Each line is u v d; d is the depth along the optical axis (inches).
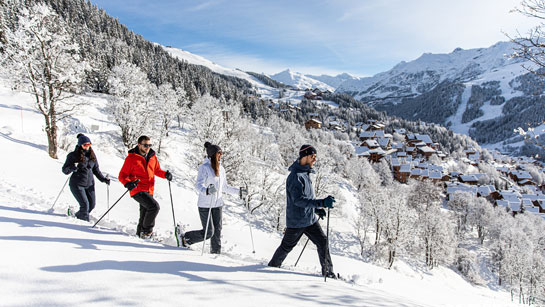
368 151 4052.7
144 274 98.3
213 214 181.5
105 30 5561.0
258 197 1317.7
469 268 1723.7
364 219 1428.4
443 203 3149.6
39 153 690.2
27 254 97.2
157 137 1317.7
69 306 66.8
